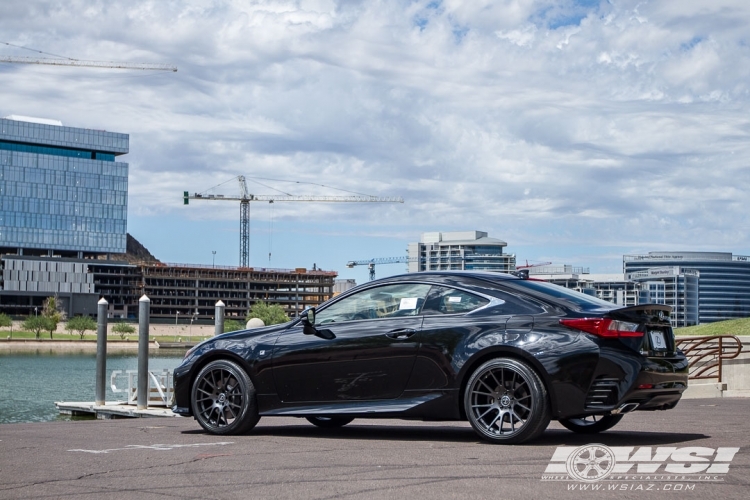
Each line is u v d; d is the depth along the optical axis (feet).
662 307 26.40
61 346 553.23
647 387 25.29
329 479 20.42
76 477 21.07
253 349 30.32
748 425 32.53
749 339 61.57
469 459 23.18
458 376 26.96
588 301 26.91
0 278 650.43
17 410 151.43
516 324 26.53
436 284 28.53
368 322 28.96
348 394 28.73
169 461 23.48
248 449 25.88
